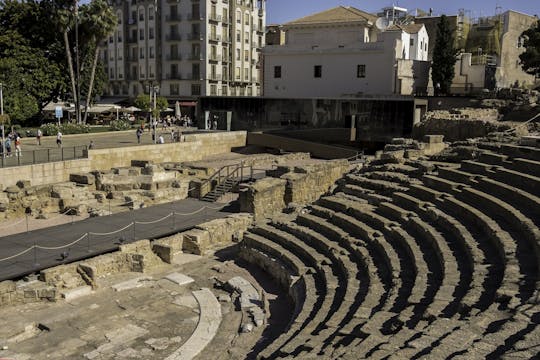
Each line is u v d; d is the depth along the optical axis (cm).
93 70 7000
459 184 2252
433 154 3102
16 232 2978
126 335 1875
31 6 6881
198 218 3266
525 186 1973
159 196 3772
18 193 3425
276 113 6119
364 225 2275
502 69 6969
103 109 8300
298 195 3578
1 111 4750
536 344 958
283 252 2395
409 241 1925
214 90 9669
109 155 4619
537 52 5559
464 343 1054
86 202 3581
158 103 8450
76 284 2261
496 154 2400
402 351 1064
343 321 1488
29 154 4462
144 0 9869
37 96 6750
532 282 1321
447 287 1452
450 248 1748
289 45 7056
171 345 1808
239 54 10125
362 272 1919
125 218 3209
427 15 8781
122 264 2489
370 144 5497
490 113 4366
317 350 1291
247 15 10200
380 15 8656
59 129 5922
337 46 6719
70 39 7000
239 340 1777
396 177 2717
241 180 4059
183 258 2752
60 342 1806
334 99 5625
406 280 1666
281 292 2248
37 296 2122
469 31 7744
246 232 2753
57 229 2928
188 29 9500
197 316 2052
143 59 10100
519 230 1680
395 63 6378
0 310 2039
